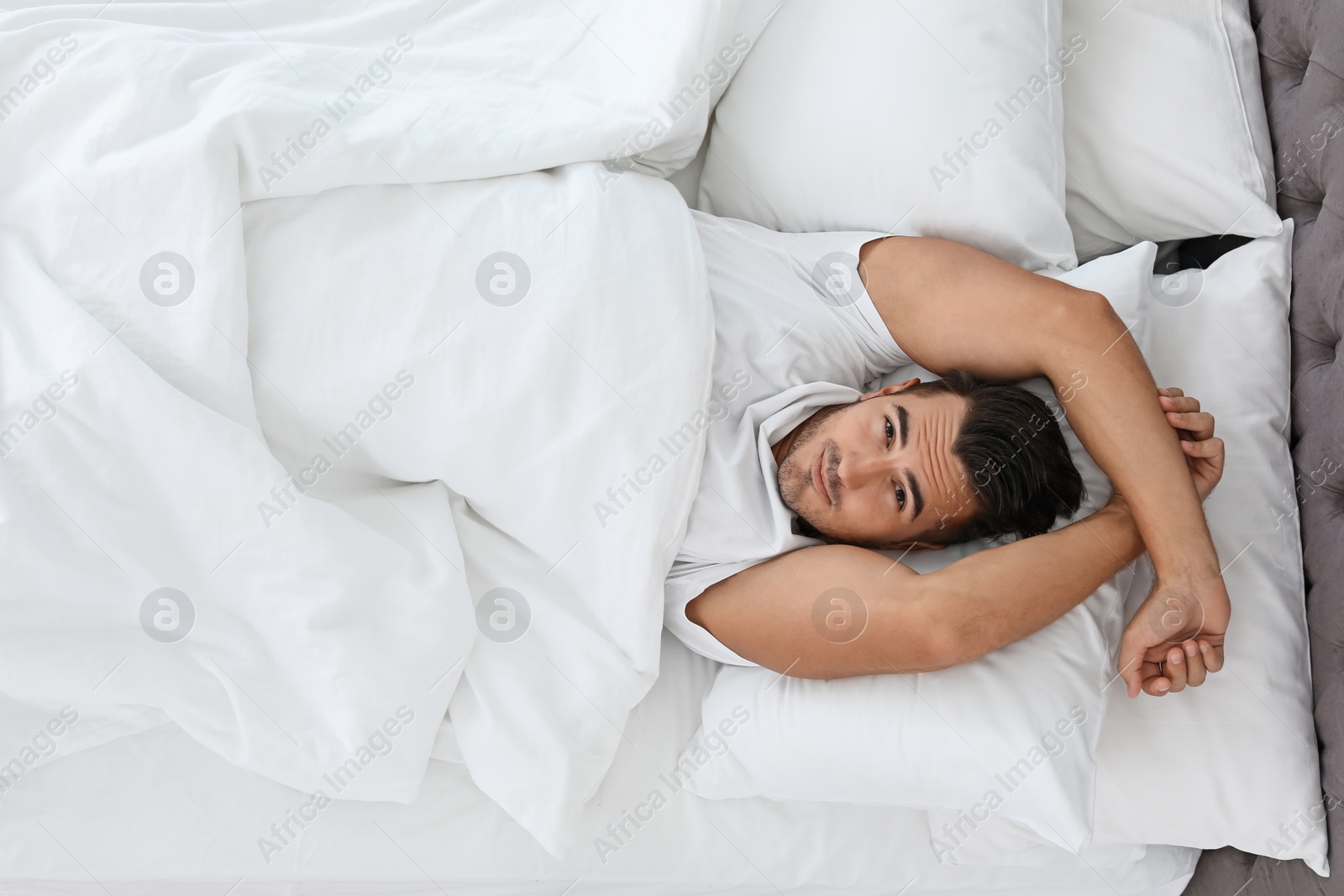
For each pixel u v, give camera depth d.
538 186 1.20
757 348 1.27
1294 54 1.33
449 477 1.16
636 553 1.13
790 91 1.32
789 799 1.17
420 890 1.15
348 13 1.32
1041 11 1.29
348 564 1.08
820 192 1.33
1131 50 1.37
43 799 1.08
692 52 1.21
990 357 1.21
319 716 1.08
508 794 1.09
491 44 1.31
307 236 1.12
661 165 1.40
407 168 1.14
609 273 1.12
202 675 1.08
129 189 1.07
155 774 1.11
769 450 1.23
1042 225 1.27
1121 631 1.16
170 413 1.04
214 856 1.10
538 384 1.10
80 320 1.05
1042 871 1.21
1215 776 1.10
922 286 1.24
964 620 1.06
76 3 1.31
